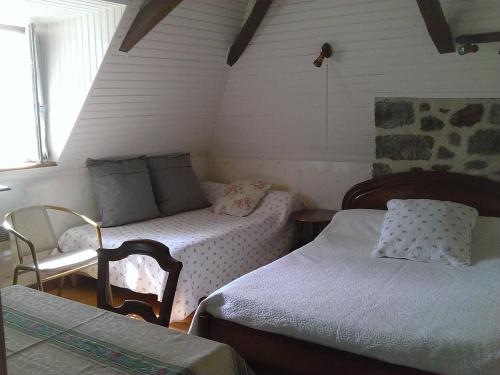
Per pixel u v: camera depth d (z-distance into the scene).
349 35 3.24
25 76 3.49
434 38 2.89
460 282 2.34
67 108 3.42
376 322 1.90
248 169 4.63
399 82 3.34
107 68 3.20
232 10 3.48
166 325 1.62
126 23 2.98
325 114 3.80
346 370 1.89
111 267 3.18
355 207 3.62
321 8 3.20
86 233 3.46
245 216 4.02
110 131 3.71
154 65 3.44
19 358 1.26
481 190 3.16
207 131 4.56
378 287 2.29
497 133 3.14
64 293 3.56
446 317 1.93
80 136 3.53
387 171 3.53
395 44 3.16
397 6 2.97
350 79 3.49
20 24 3.34
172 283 1.64
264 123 4.20
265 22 3.47
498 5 2.75
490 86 3.09
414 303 2.08
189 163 4.40
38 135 3.46
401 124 3.42
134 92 3.53
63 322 1.48
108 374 1.18
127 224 3.71
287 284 2.32
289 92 3.82
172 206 4.04
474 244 2.82
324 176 4.18
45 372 1.20
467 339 1.73
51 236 3.26
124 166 3.82
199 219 3.92
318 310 2.02
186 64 3.62
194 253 3.14
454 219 2.84
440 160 3.35
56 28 3.32
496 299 2.11
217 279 3.32
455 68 3.10
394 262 2.69
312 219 3.82
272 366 2.08
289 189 4.40
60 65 3.37
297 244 4.19
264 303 2.10
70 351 1.30
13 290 1.76
